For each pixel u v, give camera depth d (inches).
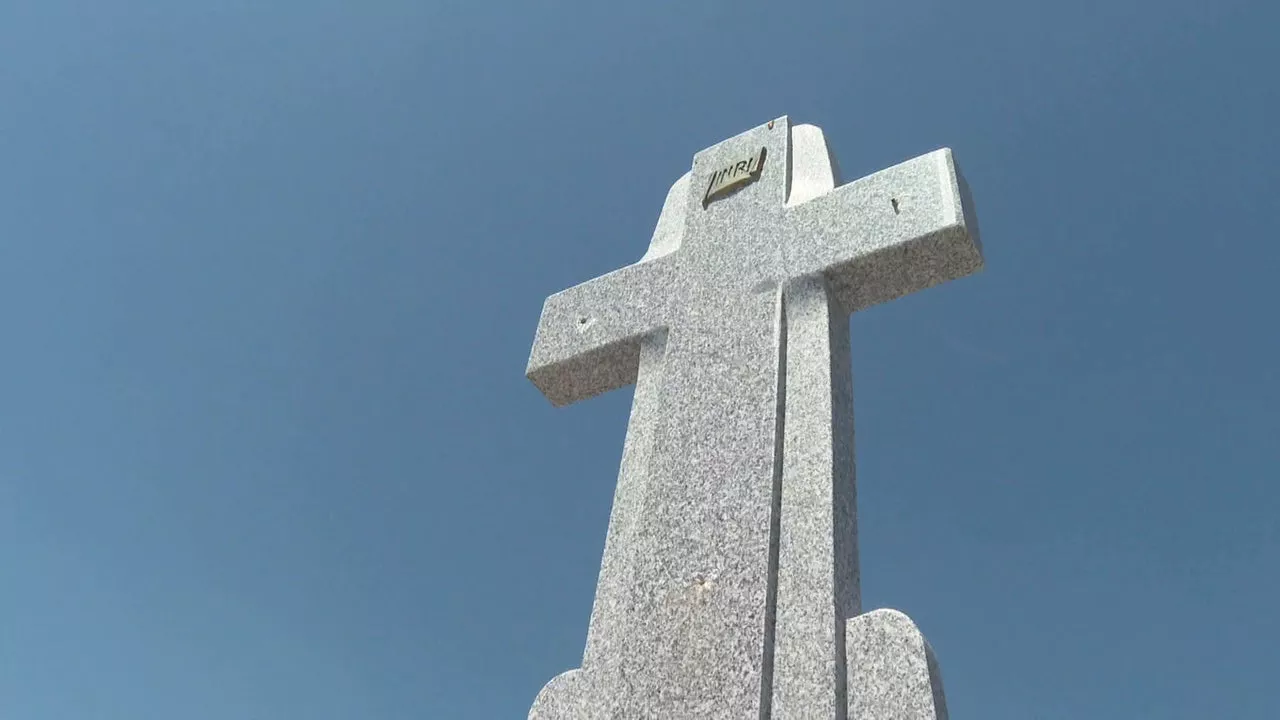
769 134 203.5
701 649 133.3
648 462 161.2
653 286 189.5
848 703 121.6
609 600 150.7
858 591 138.1
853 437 157.6
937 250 162.7
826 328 161.3
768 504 142.5
